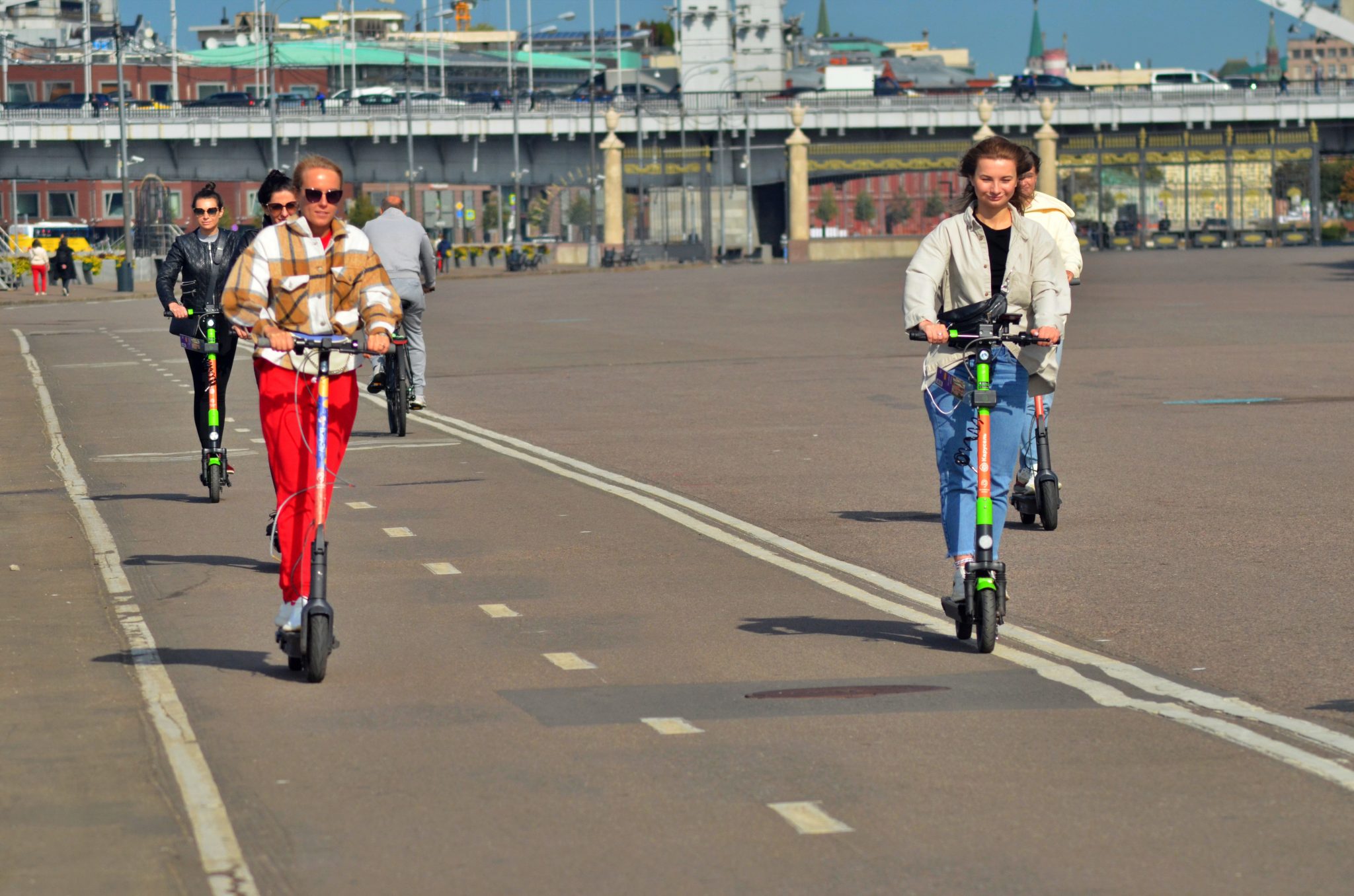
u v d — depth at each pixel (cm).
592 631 1778
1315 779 1242
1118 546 2241
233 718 1445
